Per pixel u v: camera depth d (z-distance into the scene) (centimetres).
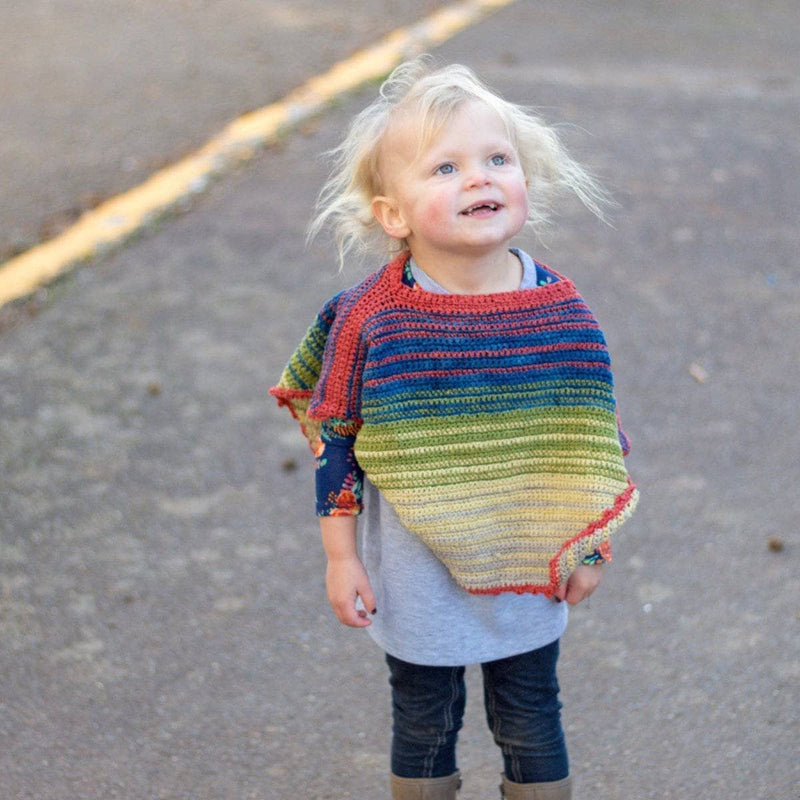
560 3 1052
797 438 407
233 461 399
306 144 693
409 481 210
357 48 895
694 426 414
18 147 691
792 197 617
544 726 231
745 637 311
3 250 559
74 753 275
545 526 217
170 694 294
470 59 858
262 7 1025
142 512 371
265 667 304
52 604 328
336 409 215
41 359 464
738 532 356
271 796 263
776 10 1045
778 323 488
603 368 213
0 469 393
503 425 211
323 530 221
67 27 961
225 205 612
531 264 220
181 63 855
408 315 210
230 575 341
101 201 616
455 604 220
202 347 473
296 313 501
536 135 226
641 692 292
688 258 548
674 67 851
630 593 329
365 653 309
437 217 207
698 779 264
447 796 236
